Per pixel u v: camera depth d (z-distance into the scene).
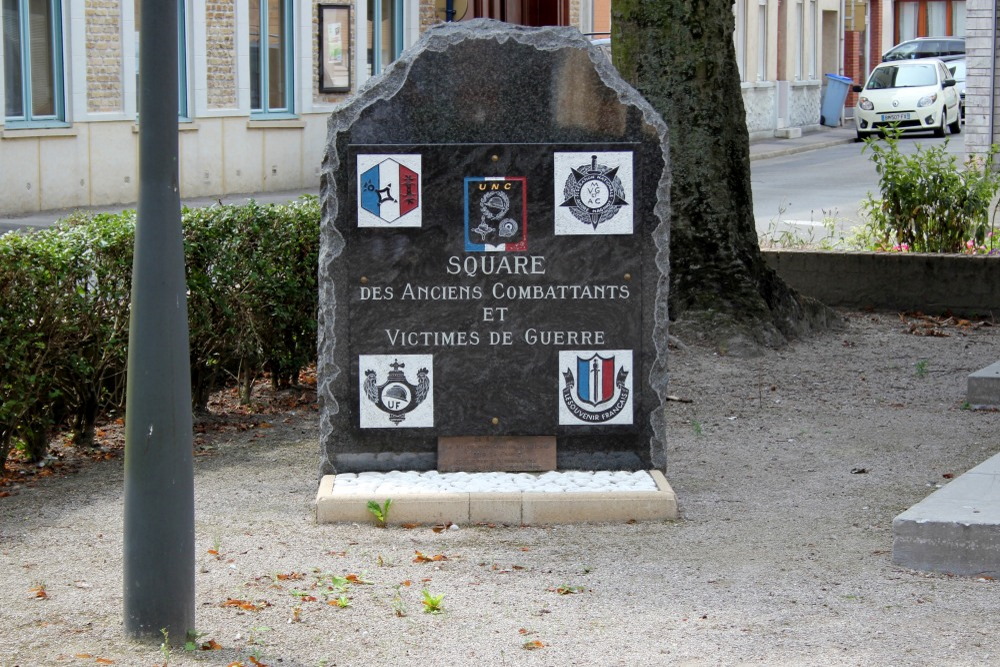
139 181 5.16
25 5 21.56
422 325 7.33
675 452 8.44
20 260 7.47
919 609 5.69
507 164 7.25
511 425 7.40
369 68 28.14
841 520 7.00
